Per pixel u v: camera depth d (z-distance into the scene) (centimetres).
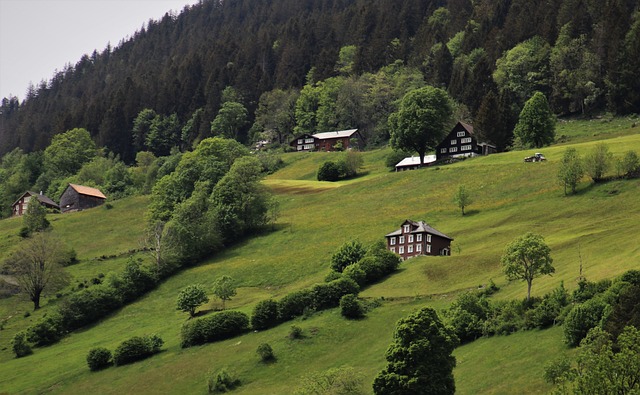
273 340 10506
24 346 12512
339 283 11338
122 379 10488
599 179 14925
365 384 8481
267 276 14038
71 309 13500
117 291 14150
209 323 11188
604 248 10894
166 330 12262
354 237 15188
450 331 8081
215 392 9456
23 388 10762
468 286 10912
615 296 8019
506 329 8950
